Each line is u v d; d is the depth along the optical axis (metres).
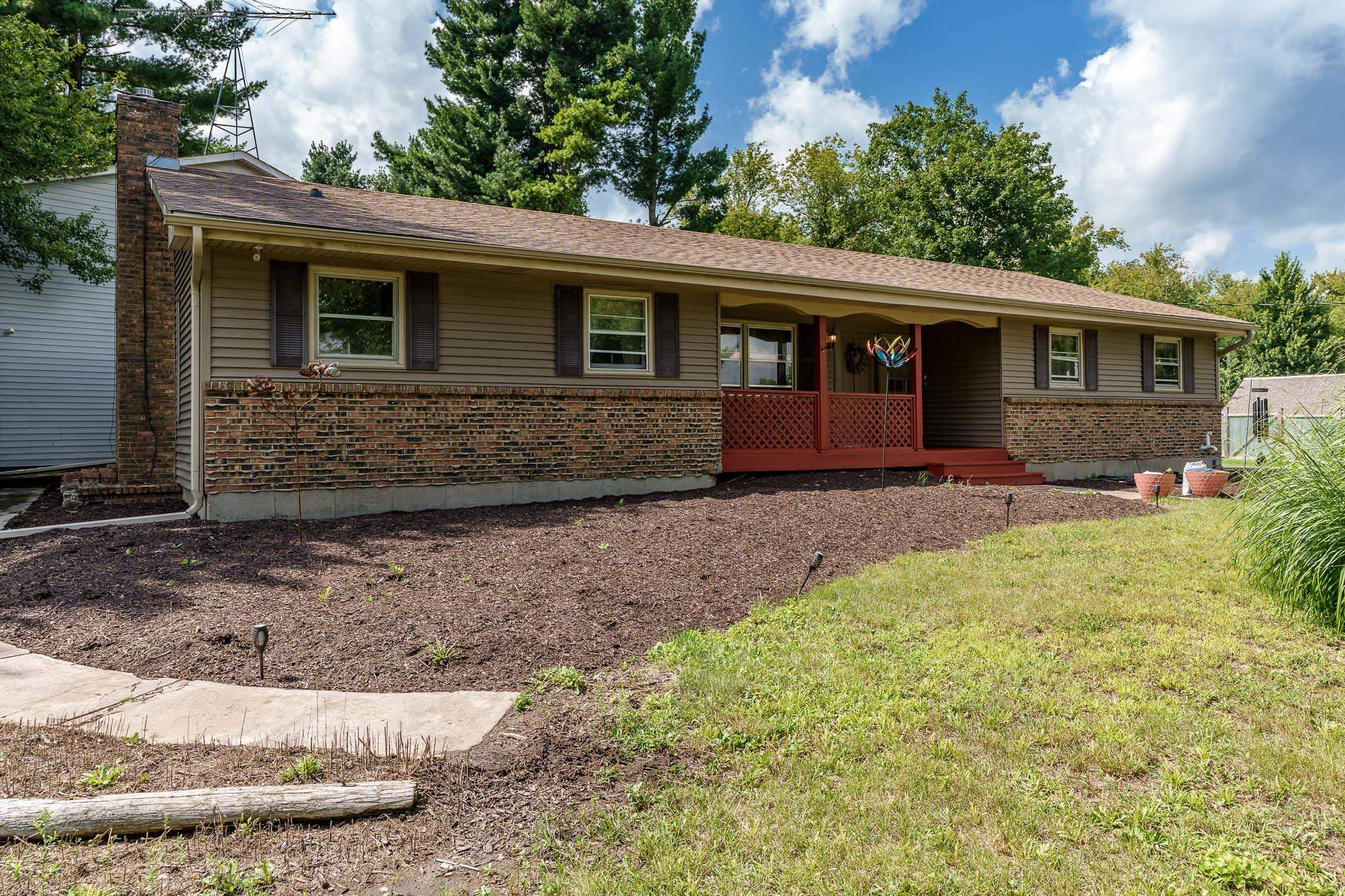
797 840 2.77
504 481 9.82
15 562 6.66
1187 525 8.88
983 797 3.07
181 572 6.29
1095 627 5.18
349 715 3.85
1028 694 4.07
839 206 36.72
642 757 3.42
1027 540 8.03
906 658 4.57
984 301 13.12
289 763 3.26
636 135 30.23
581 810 3.00
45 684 4.27
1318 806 3.03
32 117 14.03
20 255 14.87
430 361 9.56
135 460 10.58
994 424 14.49
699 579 6.31
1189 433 16.95
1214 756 3.40
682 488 11.11
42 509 10.37
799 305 12.31
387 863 2.66
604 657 4.69
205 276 8.32
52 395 15.62
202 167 15.65
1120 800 3.06
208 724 3.72
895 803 3.02
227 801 2.84
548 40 28.61
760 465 12.19
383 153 32.22
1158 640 4.90
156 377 10.71
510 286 10.14
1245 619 5.31
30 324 15.38
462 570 6.42
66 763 3.24
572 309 10.51
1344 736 3.58
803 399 12.75
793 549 7.39
